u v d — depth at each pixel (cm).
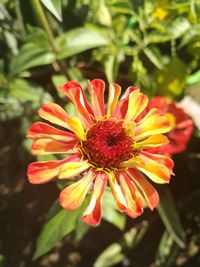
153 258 17
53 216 11
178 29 15
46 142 9
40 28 14
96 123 10
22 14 14
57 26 16
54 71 17
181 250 17
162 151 13
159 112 10
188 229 17
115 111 10
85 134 10
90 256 17
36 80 17
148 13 15
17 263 17
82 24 16
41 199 17
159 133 10
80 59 17
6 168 18
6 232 17
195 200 17
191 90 16
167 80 15
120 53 16
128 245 16
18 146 18
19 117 17
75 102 10
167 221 14
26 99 15
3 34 15
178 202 17
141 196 9
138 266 16
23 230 17
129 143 10
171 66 15
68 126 10
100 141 10
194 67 16
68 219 11
